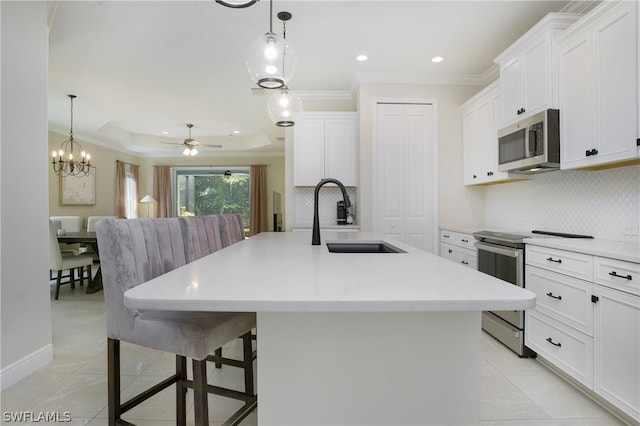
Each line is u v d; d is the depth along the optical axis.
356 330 1.14
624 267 1.77
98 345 2.87
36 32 2.37
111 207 8.15
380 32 3.34
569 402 2.02
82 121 6.41
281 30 3.29
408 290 0.92
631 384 1.74
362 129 4.39
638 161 2.12
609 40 2.12
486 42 3.54
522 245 2.65
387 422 1.15
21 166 2.26
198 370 1.32
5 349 2.16
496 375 2.36
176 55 3.81
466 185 4.33
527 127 2.78
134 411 1.92
